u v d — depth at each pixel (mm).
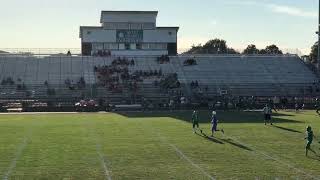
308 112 64125
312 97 79938
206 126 45250
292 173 23219
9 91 79062
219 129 41438
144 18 94125
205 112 64562
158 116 57812
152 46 94625
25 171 24031
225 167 24859
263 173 23266
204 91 82625
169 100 74375
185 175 22953
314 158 27422
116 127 44531
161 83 83625
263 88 85312
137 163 26141
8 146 32375
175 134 38938
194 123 40781
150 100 75250
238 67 91938
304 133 39312
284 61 95125
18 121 51500
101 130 41969
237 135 38125
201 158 27594
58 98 76688
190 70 89625
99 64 88938
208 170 24094
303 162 26156
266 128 43250
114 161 26750
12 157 28047
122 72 86688
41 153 29469
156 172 23719
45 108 68500
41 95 78125
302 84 87125
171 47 94750
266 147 31688
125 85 82375
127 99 76625
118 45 93938
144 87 82188
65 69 87062
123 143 33781
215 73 89188
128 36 93938
